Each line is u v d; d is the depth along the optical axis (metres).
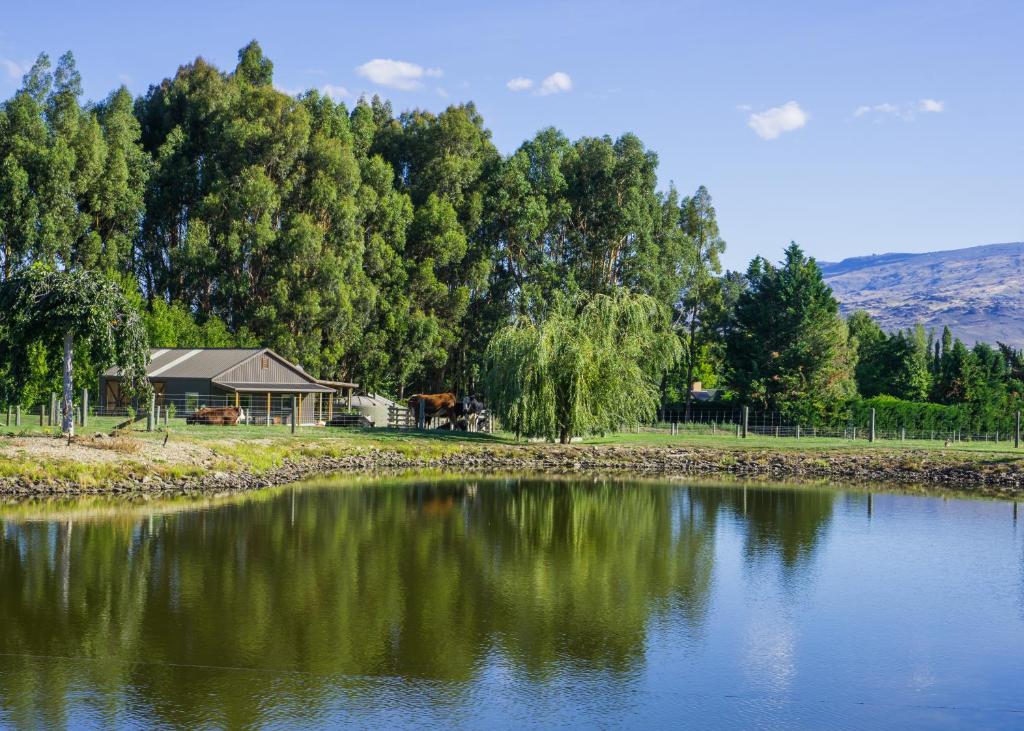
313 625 19.58
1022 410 77.06
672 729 14.87
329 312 72.94
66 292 37.69
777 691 16.55
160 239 79.25
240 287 72.81
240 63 88.81
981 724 15.25
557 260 89.44
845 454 53.47
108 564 24.20
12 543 26.33
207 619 19.73
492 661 17.73
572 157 90.06
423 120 94.12
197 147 82.31
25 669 16.67
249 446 45.38
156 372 59.47
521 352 53.91
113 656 17.36
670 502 38.88
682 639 19.36
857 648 18.92
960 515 35.94
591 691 16.34
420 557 26.56
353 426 65.12
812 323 82.25
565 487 43.38
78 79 71.88
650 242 86.00
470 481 44.91
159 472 37.84
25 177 65.12
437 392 91.81
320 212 76.75
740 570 25.75
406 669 17.16
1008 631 20.19
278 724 14.57
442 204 84.25
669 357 57.94
